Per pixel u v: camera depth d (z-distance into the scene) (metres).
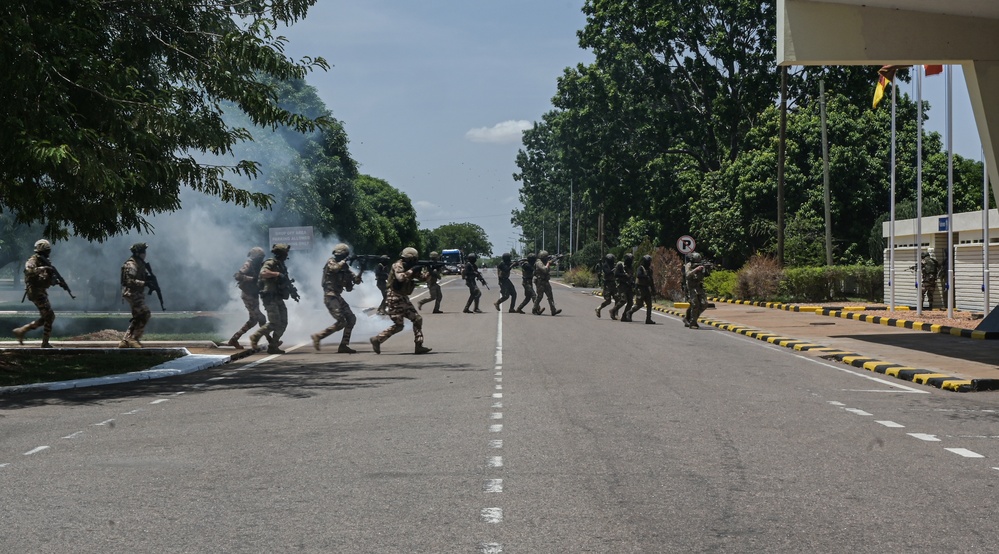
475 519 5.87
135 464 7.60
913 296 32.94
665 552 5.18
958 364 15.83
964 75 20.53
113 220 15.25
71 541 5.42
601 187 57.75
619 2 55.53
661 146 57.97
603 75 56.16
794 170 48.12
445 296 51.81
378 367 15.36
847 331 24.09
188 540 5.44
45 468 7.45
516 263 33.44
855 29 19.94
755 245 50.16
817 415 10.33
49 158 12.27
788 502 6.34
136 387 12.83
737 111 54.06
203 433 9.05
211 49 15.29
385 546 5.30
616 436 8.84
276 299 18.20
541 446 8.32
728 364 16.02
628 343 20.20
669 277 42.81
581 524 5.75
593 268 75.94
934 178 48.09
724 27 55.22
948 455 8.09
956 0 18.95
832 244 47.03
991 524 5.80
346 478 7.05
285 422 9.69
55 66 13.05
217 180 15.09
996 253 27.97
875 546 5.32
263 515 5.99
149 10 14.95
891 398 11.99
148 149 14.29
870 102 52.59
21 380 13.06
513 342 20.38
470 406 10.77
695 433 9.05
